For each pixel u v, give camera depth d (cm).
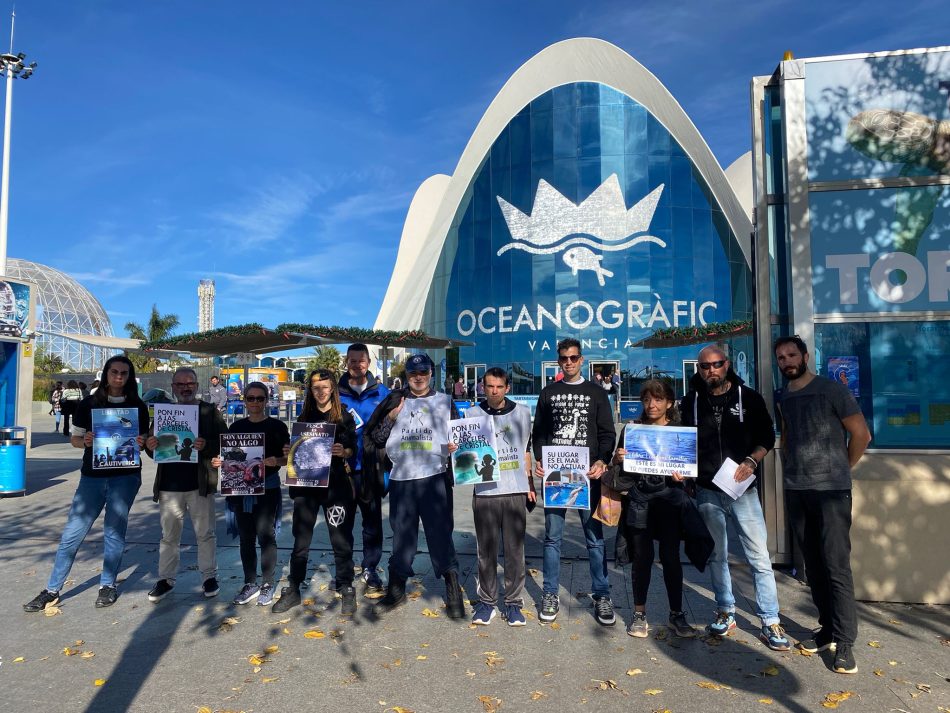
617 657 377
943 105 523
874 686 338
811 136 544
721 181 2872
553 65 3048
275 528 488
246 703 324
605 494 422
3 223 1850
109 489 477
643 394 429
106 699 329
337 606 470
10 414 1448
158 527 739
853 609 357
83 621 439
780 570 546
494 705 319
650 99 2869
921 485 462
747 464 390
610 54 2962
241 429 490
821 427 380
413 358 463
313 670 361
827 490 372
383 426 470
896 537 464
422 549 640
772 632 387
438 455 457
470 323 2956
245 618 445
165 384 2717
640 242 2750
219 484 461
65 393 2150
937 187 522
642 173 2803
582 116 2848
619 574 549
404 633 416
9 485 919
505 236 2905
